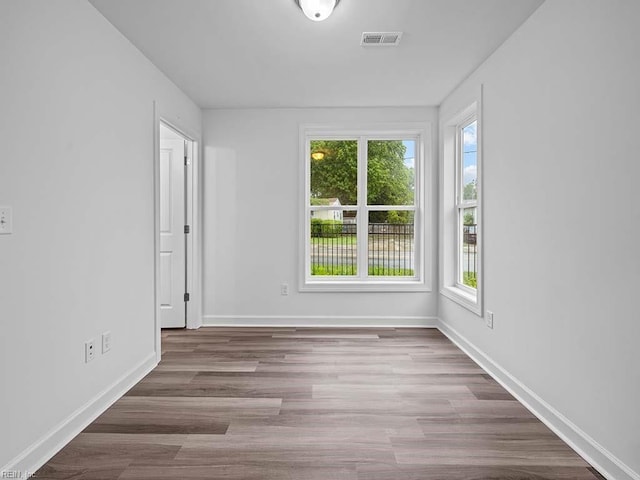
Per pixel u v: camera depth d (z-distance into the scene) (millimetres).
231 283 4582
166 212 4449
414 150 4664
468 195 4070
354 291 4566
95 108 2455
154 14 2525
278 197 4551
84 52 2338
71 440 2143
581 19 2055
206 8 2461
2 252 1737
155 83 3334
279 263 4566
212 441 2127
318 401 2615
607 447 1876
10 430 1777
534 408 2480
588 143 2008
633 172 1717
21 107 1844
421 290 4543
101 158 2521
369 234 4691
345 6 2451
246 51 3066
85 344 2344
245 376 3062
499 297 3008
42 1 1982
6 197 1757
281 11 2502
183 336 4168
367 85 3818
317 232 4699
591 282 1986
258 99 4223
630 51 1729
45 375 2004
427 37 2854
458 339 3875
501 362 2975
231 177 4547
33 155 1922
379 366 3273
